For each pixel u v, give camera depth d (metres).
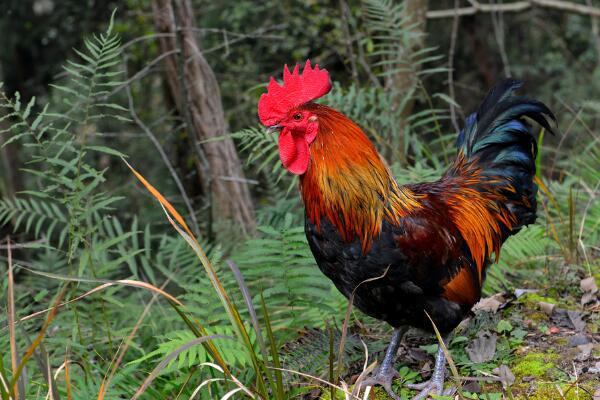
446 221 4.30
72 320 5.49
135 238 5.99
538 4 10.86
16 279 8.31
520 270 5.85
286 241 5.13
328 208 4.09
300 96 4.13
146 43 12.30
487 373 4.33
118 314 6.09
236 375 4.75
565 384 4.19
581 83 14.03
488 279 5.59
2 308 5.00
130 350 5.59
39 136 4.76
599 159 7.55
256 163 10.45
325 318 5.24
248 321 5.30
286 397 4.14
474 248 4.47
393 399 4.39
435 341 4.99
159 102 12.64
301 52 11.37
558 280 5.52
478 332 4.86
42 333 3.36
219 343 4.47
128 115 11.58
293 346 4.91
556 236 5.92
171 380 4.80
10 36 14.00
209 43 11.57
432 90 13.59
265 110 4.14
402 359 4.86
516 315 5.05
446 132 12.91
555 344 4.66
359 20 11.11
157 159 11.80
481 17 14.66
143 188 11.34
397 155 6.83
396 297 4.20
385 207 4.09
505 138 5.05
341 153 4.05
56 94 10.77
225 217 8.75
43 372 3.45
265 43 11.45
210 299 5.03
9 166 14.33
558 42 14.95
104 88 11.07
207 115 8.62
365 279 4.16
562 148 11.71
